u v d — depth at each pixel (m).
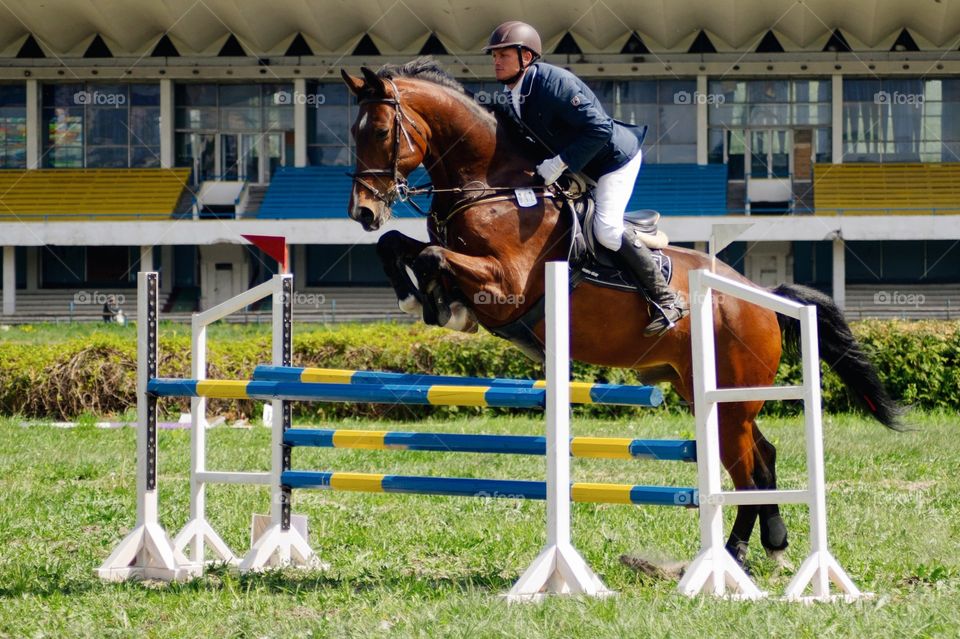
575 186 7.13
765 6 45.38
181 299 48.38
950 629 5.66
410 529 9.44
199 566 7.71
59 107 49.66
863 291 45.31
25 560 8.12
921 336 20.17
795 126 47.84
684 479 12.52
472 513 10.27
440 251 6.49
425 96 7.03
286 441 7.62
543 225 6.90
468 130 7.03
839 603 6.19
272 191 47.56
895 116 47.50
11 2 46.31
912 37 46.66
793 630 5.60
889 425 8.22
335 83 49.59
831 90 47.41
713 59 47.06
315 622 6.00
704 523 6.66
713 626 5.66
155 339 7.61
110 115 49.59
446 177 7.09
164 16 47.22
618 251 7.11
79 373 20.53
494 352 20.98
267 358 21.20
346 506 10.80
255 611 6.34
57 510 10.45
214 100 49.66
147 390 7.53
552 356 6.45
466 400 6.64
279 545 7.71
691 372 7.62
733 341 7.71
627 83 48.44
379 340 21.41
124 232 44.53
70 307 45.53
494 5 45.78
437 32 47.97
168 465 13.88
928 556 8.02
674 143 48.31
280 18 47.69
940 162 47.19
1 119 49.78
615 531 9.23
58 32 48.09
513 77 7.13
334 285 48.59
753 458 7.91
